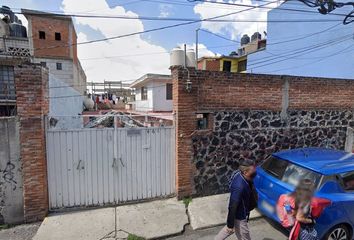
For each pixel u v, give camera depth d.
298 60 16.78
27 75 4.55
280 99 6.69
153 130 5.73
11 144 4.60
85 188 5.35
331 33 14.38
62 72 21.53
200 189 6.09
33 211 4.82
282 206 3.87
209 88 5.91
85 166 5.30
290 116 6.88
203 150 6.02
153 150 5.78
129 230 4.52
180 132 5.73
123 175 5.59
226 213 5.23
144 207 5.45
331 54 14.43
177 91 5.64
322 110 7.27
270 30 19.22
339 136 7.62
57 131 5.07
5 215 4.69
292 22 17.12
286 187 4.00
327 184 3.88
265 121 6.59
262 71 20.19
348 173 4.13
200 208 5.43
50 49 21.20
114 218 4.93
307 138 7.18
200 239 4.36
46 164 5.04
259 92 6.43
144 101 21.72
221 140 6.17
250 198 3.49
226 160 6.29
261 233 4.50
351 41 13.21
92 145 5.32
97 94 37.19
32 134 4.68
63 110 9.23
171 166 5.97
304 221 3.29
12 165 4.64
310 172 4.07
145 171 5.75
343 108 7.56
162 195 5.96
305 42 16.20
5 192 4.65
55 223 4.70
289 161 4.47
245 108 6.32
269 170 4.71
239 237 3.50
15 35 21.50
